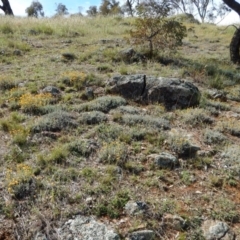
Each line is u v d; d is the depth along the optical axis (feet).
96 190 14.42
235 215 13.92
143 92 23.99
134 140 18.48
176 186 15.44
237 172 16.51
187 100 23.36
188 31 58.29
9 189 13.98
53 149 17.08
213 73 32.50
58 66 30.94
